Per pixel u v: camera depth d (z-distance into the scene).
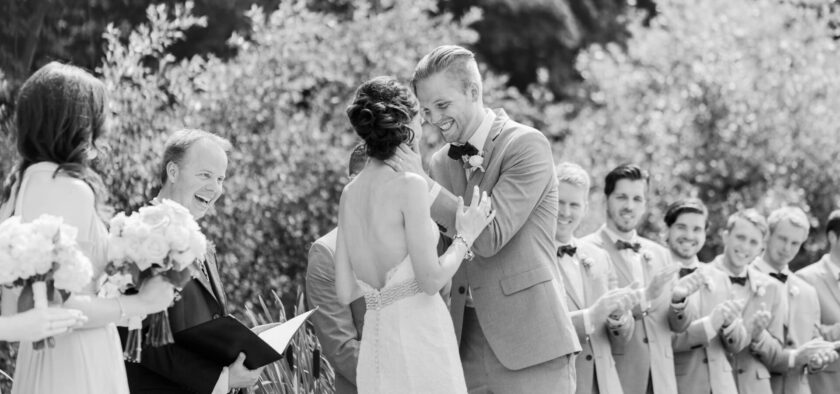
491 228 4.63
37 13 10.67
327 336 5.23
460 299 4.93
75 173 3.61
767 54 13.59
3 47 10.47
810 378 7.80
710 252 12.98
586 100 15.43
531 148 4.76
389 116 4.20
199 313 4.33
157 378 4.27
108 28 9.18
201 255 3.69
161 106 10.18
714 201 13.05
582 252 6.38
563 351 4.75
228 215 9.55
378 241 4.20
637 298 5.91
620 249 6.69
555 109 13.52
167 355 4.21
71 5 11.02
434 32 11.65
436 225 4.39
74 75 3.66
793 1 14.33
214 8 12.46
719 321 6.70
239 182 9.62
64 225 3.41
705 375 6.87
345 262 4.34
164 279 3.66
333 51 10.94
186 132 4.57
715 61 13.54
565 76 16.61
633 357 6.45
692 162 13.02
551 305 4.77
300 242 10.06
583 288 6.29
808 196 13.16
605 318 5.83
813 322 7.63
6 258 3.33
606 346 6.16
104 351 3.68
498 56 16.48
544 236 4.86
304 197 10.13
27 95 3.61
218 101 9.81
